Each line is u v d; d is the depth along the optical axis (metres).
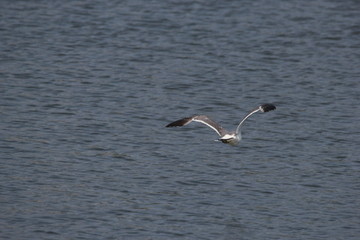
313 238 25.72
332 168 31.53
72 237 24.84
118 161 31.38
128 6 52.41
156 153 32.41
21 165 30.28
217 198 28.39
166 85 40.56
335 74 42.69
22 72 41.31
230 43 46.62
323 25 49.56
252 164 31.73
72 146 32.62
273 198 28.62
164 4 52.91
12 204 26.89
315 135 35.03
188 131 35.06
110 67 42.75
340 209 27.89
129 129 34.91
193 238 25.27
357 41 47.53
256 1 53.81
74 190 28.39
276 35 47.88
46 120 35.38
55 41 46.16
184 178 30.03
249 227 26.23
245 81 41.44
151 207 27.36
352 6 52.94
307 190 29.45
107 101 38.16
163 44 46.28
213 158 32.16
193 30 48.44
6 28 47.62
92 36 47.19
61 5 52.16
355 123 36.50
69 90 39.28
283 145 33.84
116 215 26.59
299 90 40.47
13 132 33.66
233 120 36.62
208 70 42.72
